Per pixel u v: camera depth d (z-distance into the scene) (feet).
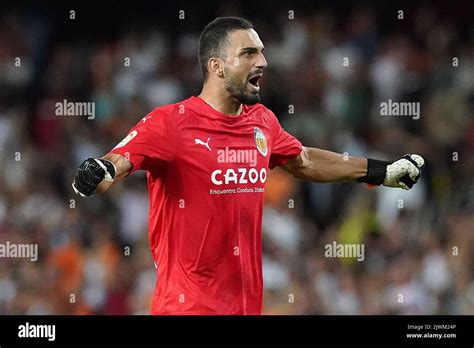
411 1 195.83
